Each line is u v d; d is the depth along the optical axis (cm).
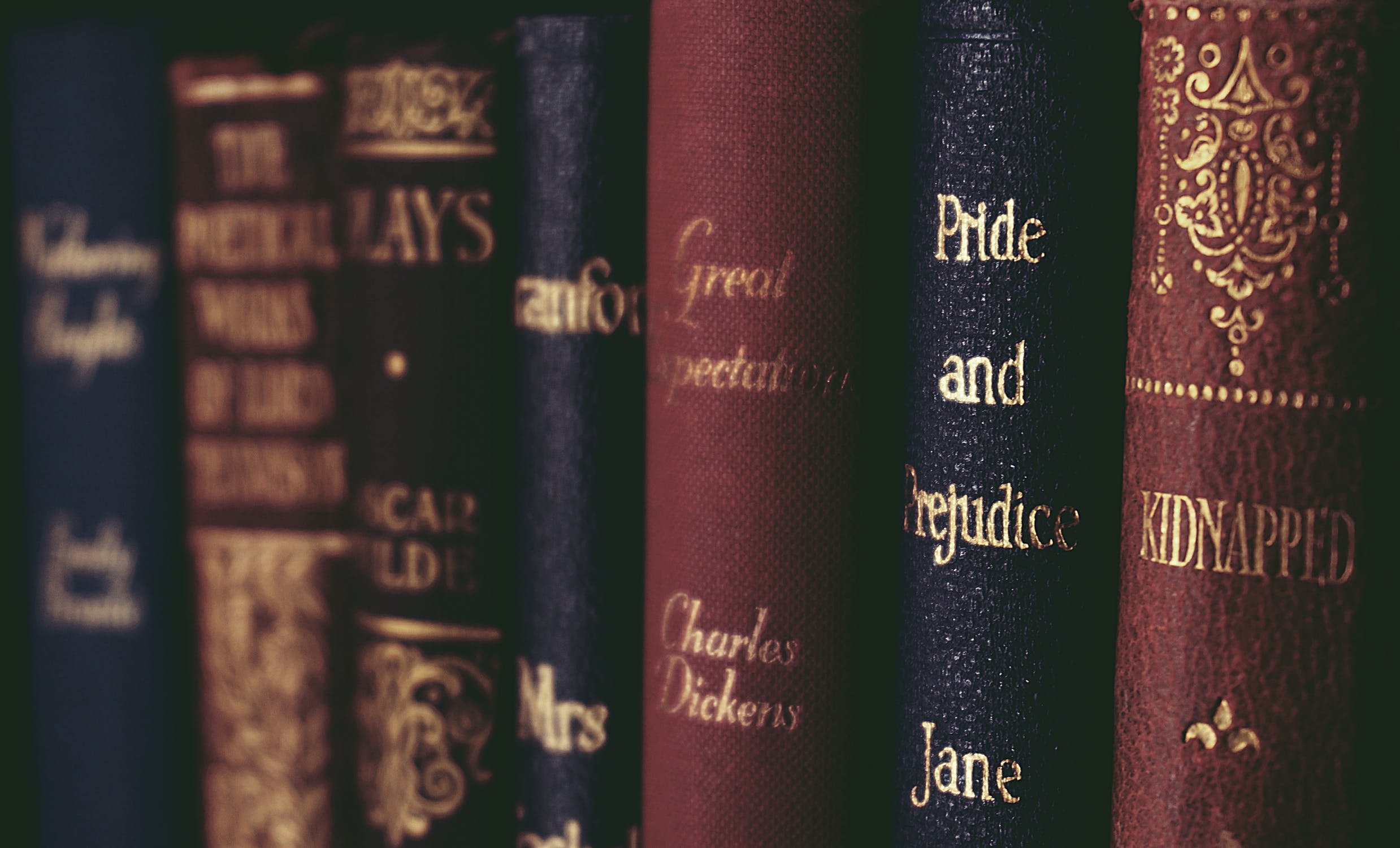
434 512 48
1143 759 44
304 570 50
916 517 45
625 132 46
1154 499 43
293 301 49
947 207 44
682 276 45
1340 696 43
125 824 51
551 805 47
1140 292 43
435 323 47
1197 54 43
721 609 45
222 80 49
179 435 51
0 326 52
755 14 44
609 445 47
